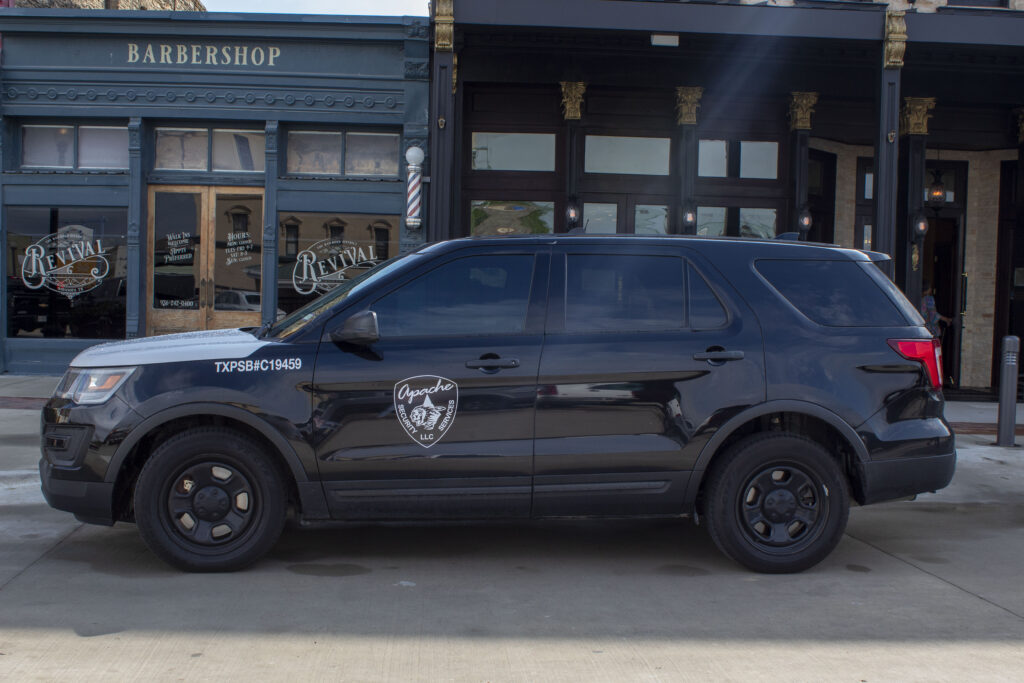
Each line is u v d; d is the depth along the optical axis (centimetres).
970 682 355
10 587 458
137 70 1202
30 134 1241
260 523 480
